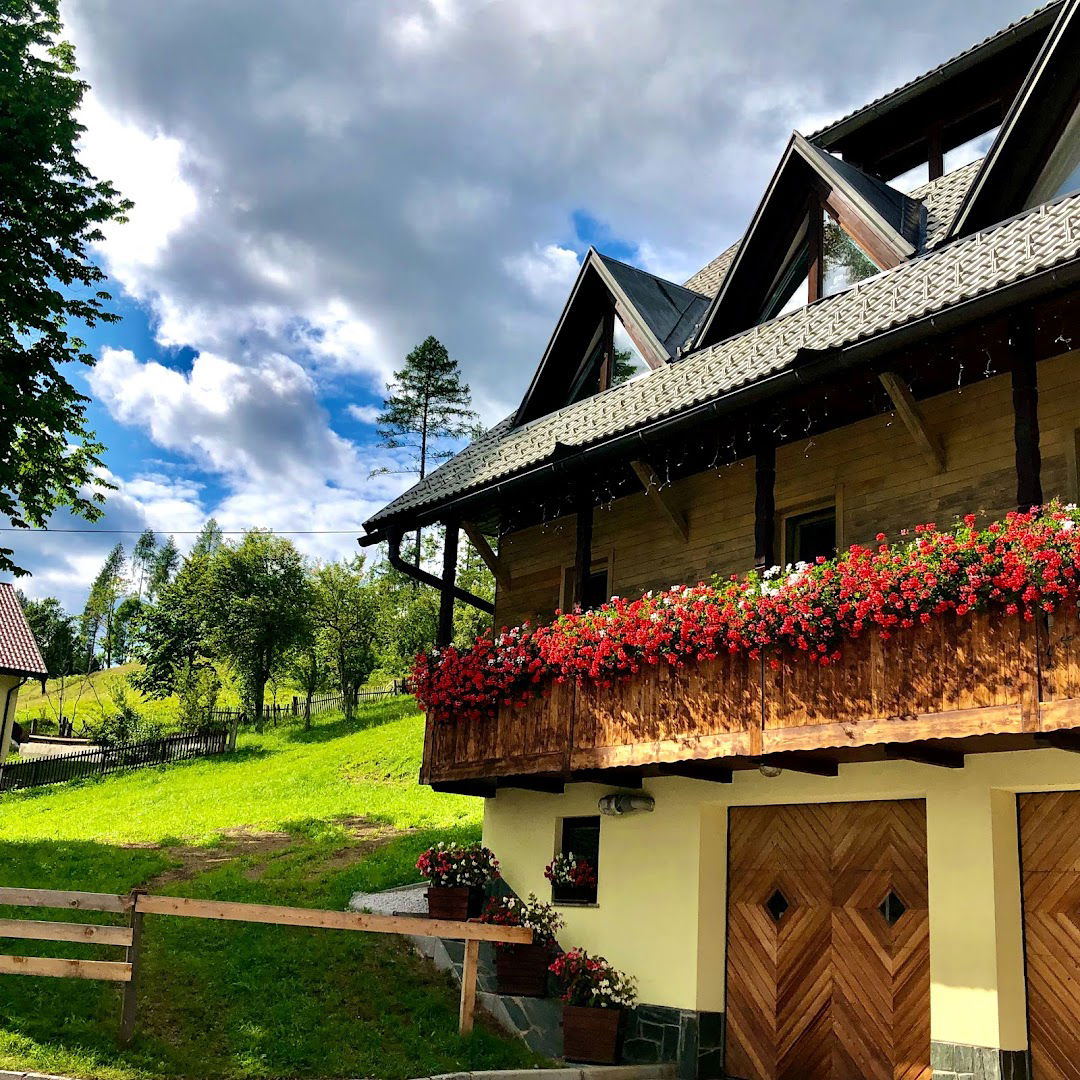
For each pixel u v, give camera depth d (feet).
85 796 88.43
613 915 40.45
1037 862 30.27
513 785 42.80
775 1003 35.63
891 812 33.86
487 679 41.73
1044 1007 29.30
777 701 31.50
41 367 57.62
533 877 44.45
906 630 28.48
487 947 41.42
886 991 32.65
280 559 131.13
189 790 85.56
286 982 35.47
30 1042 27.35
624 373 51.65
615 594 46.78
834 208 43.09
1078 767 28.55
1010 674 26.05
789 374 33.14
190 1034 30.35
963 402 35.35
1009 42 42.27
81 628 282.36
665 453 41.78
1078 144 35.47
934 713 27.45
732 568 42.04
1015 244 31.71
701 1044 36.09
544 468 41.60
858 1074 32.78
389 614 130.41
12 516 56.90
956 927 30.40
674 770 36.76
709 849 38.24
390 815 67.15
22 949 34.50
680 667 34.73
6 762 104.32
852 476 38.40
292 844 60.08
